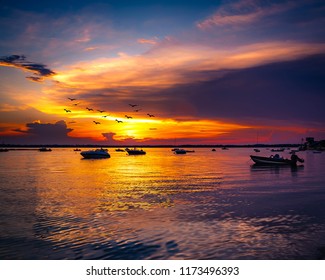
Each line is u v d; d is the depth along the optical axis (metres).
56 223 19.41
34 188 35.03
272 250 14.67
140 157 135.62
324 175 49.03
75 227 18.47
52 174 52.78
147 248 14.98
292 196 29.02
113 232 17.41
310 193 30.77
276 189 33.72
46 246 15.33
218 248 14.91
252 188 34.50
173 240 15.98
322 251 14.57
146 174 52.50
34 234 17.16
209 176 48.44
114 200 27.22
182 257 14.02
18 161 99.25
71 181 42.03
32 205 25.05
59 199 27.77
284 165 69.38
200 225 18.75
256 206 24.36
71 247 15.19
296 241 15.81
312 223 19.17
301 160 69.00
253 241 15.81
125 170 61.59
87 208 23.86
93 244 15.54
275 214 21.58
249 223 19.19
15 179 44.62
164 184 38.44
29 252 14.64
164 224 19.00
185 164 82.56
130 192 31.81
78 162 93.44
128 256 14.12
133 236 16.64
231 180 42.56
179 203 25.77
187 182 40.47
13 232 17.55
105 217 20.91
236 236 16.59
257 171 57.25
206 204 25.27
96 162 93.56
